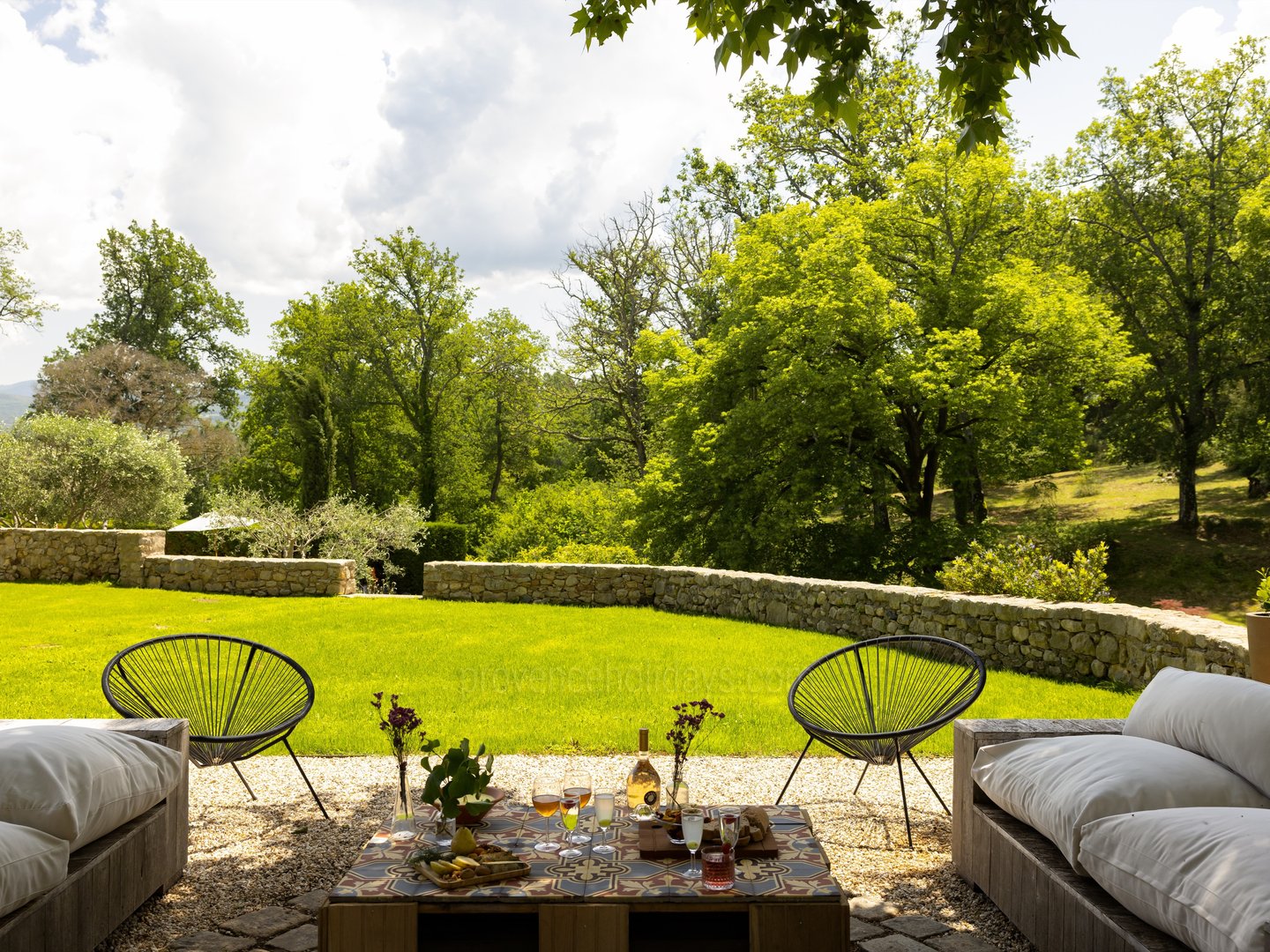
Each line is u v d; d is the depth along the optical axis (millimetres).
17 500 19359
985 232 18703
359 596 13570
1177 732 2951
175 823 3373
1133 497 25719
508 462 33531
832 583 9969
